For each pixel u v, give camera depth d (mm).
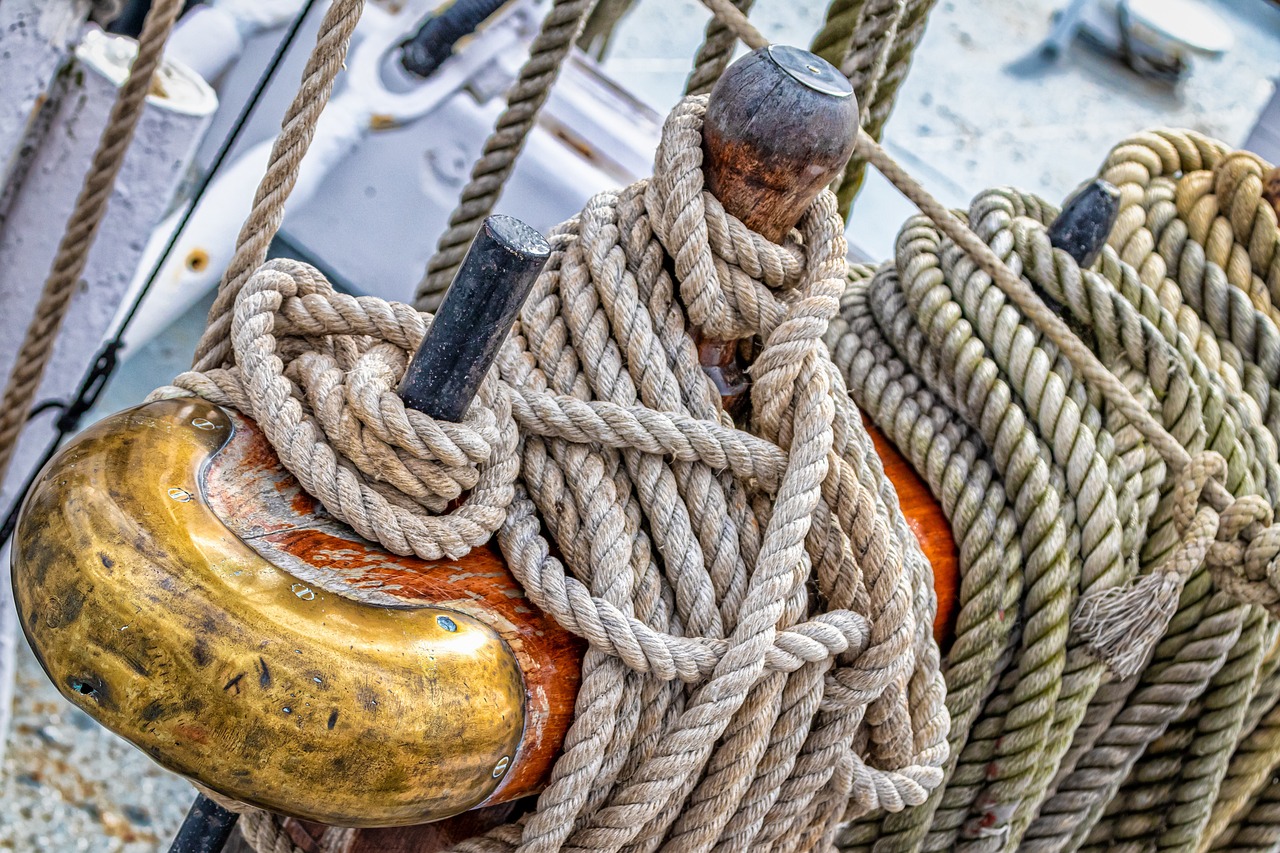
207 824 1377
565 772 1109
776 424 1268
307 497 1112
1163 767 1898
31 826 2988
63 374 2881
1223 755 1854
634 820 1150
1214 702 1831
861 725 1376
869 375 1684
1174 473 1567
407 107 3922
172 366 4098
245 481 1079
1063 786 1836
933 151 5059
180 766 943
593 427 1207
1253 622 1767
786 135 1208
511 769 1083
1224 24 5473
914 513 1599
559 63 1891
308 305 1186
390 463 1098
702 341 1330
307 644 941
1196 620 1720
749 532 1242
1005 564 1581
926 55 5391
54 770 3105
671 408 1245
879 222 4535
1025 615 1609
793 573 1214
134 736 927
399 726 957
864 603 1276
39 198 2521
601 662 1133
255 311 1159
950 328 1659
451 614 1062
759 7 5457
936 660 1392
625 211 1317
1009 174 5059
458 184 4027
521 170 3967
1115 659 1528
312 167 3754
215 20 3555
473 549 1176
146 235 2689
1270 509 1531
